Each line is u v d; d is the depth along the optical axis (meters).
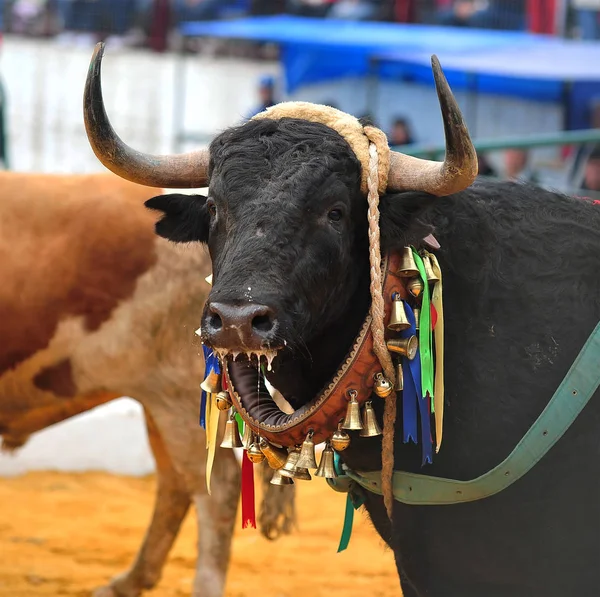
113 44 17.34
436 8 16.94
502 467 3.38
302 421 3.42
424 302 3.42
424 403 3.42
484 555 3.52
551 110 15.22
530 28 16.59
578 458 3.40
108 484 9.10
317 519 8.27
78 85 16.39
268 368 3.25
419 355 3.42
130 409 9.55
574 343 3.44
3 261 5.68
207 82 16.81
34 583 6.48
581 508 3.40
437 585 3.60
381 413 3.56
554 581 3.47
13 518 7.97
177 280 5.70
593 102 15.07
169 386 5.78
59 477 9.23
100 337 5.72
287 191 3.27
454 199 3.62
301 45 14.98
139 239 5.69
